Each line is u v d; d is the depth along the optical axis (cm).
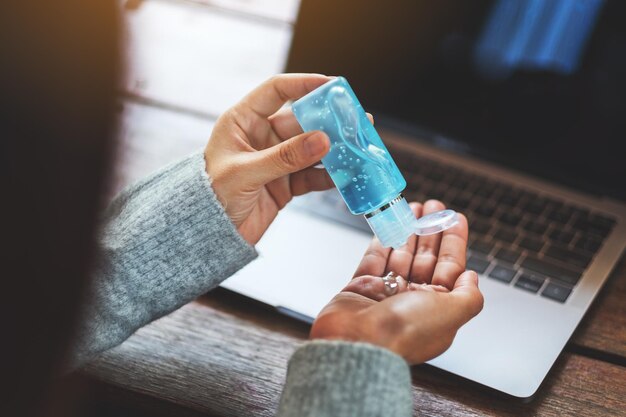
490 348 76
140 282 71
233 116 73
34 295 40
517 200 99
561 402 73
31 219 38
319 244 88
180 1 133
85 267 40
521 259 89
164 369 74
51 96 37
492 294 83
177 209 70
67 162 38
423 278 75
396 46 105
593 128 100
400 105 107
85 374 71
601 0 96
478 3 101
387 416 55
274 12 132
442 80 104
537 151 102
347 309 64
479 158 105
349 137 68
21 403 42
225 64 120
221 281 74
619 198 100
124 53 41
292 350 78
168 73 117
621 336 81
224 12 132
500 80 102
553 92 101
